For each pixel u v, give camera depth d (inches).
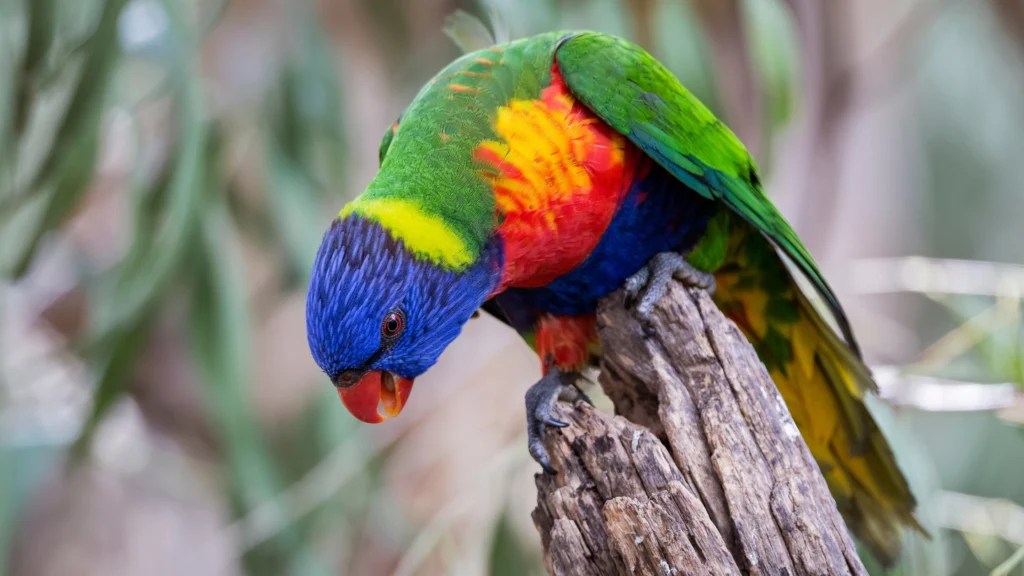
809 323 204.5
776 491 149.0
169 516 416.8
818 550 144.2
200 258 284.4
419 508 352.5
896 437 243.8
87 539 403.5
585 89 183.8
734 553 147.0
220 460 355.6
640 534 143.5
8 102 261.0
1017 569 274.8
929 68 498.9
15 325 363.6
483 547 293.7
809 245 379.2
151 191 285.9
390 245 163.8
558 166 177.8
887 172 485.1
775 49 269.1
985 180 495.5
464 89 181.6
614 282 193.6
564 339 203.0
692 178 190.9
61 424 355.6
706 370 163.8
